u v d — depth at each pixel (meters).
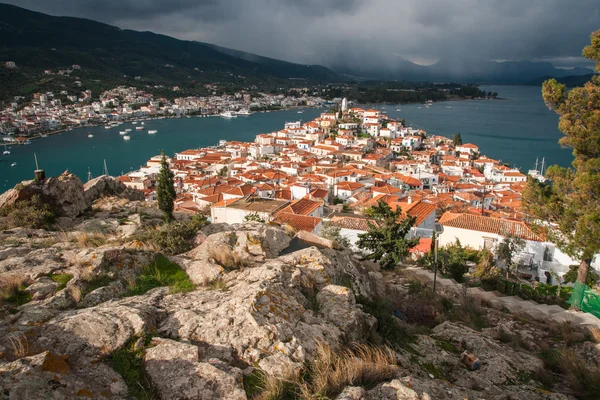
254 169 125.94
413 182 110.06
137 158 173.50
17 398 5.90
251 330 8.88
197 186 101.94
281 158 149.38
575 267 34.03
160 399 7.04
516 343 15.66
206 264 12.80
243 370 7.89
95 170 150.38
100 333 8.20
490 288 28.67
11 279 10.89
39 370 6.51
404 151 178.00
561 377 12.69
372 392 7.94
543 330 18.27
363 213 55.78
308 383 7.89
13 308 9.77
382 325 12.12
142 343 8.17
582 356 14.77
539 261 37.62
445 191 112.75
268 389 7.41
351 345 9.91
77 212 24.53
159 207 31.23
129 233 19.78
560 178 25.44
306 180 99.81
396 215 26.86
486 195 100.19
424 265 32.06
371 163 142.75
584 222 22.77
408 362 10.66
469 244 40.44
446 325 15.59
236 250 14.53
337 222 40.88
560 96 24.70
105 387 7.01
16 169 144.50
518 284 30.58
